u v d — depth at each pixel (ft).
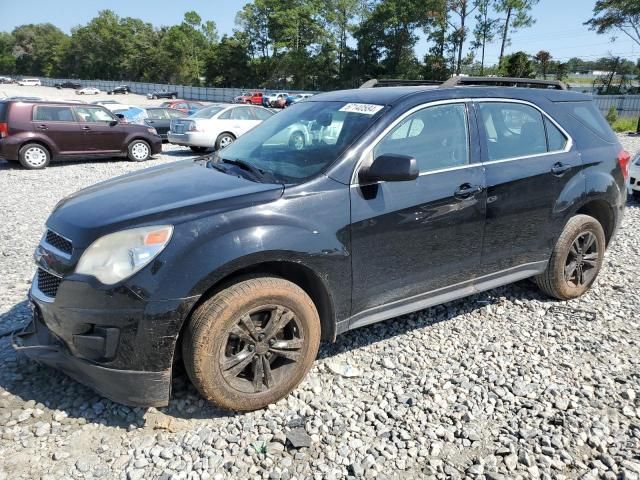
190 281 8.54
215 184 10.11
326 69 259.80
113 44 377.30
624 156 15.29
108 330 8.50
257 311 9.33
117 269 8.49
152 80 348.38
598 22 144.97
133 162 46.75
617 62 169.07
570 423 9.40
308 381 10.71
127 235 8.62
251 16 280.31
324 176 10.01
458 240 11.76
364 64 234.99
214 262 8.64
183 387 10.28
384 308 11.15
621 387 10.57
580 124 14.40
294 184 9.84
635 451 8.71
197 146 50.70
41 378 10.57
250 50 289.74
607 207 14.96
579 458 8.59
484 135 12.25
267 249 9.05
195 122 49.55
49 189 32.45
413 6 211.61
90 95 258.37
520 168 12.64
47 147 41.91
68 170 40.83
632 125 94.89
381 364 11.46
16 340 10.02
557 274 14.10
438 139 11.53
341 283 10.21
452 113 11.89
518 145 12.93
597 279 16.60
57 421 9.29
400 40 226.79
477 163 12.00
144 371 8.65
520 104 13.20
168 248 8.55
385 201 10.50
